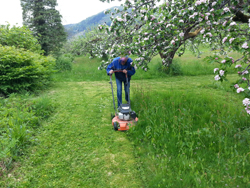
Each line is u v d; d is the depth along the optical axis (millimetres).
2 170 2652
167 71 10922
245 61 2764
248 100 2443
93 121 4406
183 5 3635
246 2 3334
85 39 16062
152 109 4508
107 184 2479
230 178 2408
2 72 6066
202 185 2256
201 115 4219
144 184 2471
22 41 9773
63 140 3555
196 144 3189
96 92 7008
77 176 2625
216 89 7223
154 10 3688
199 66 12328
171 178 2432
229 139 3283
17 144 3133
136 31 4258
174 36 3471
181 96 5469
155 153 3102
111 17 4004
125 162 2922
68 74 11031
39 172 2689
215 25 3238
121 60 4336
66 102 5703
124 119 3918
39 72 6988
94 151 3217
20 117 4016
